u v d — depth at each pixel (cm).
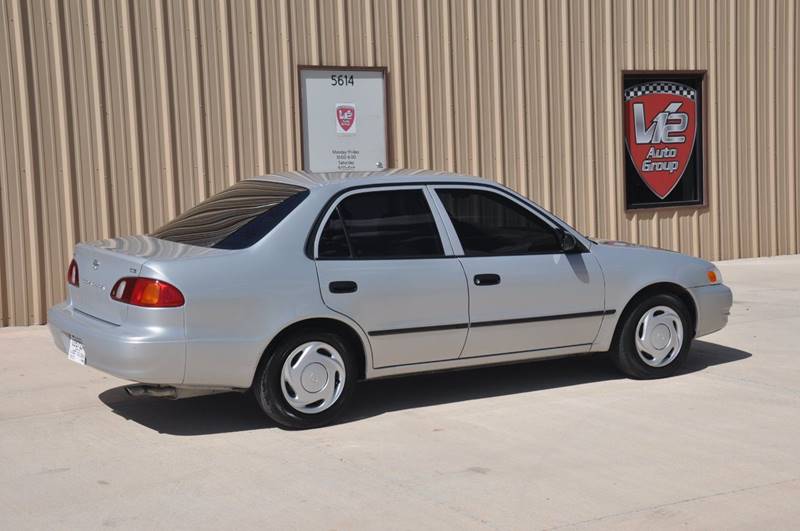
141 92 1016
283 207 647
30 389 747
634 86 1324
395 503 512
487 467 568
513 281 698
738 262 1396
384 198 673
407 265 664
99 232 1003
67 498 523
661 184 1356
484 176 1212
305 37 1098
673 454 589
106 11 995
